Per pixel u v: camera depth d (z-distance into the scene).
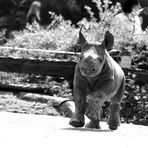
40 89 20.47
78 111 13.37
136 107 18.83
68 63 20.02
